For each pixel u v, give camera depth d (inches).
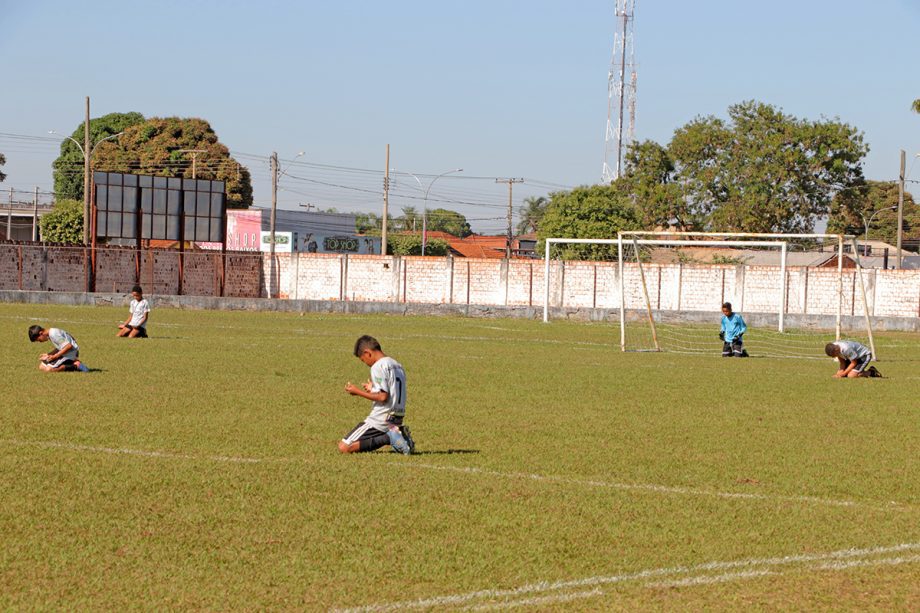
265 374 926.4
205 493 444.8
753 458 562.6
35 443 549.0
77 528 386.9
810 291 2450.8
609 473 510.6
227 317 1974.7
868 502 463.5
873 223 5157.5
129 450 536.7
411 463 522.3
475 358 1183.6
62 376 860.6
